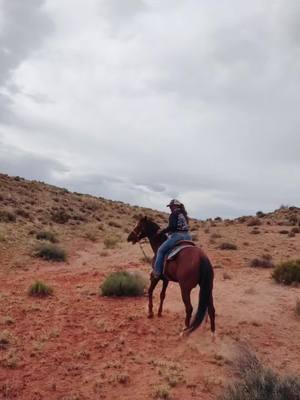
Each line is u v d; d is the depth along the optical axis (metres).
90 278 9.69
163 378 4.42
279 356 5.11
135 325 6.07
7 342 5.21
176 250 5.51
